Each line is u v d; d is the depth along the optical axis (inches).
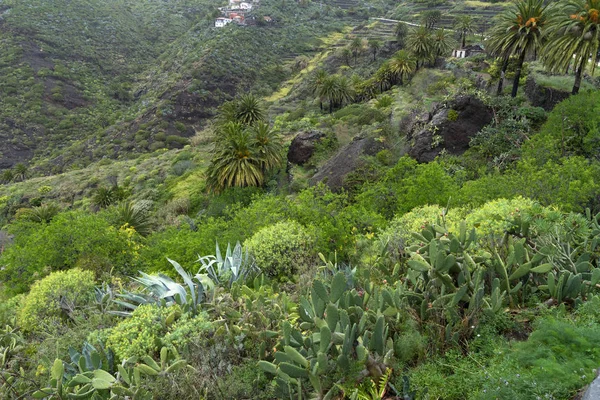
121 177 1766.7
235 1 5590.6
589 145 464.4
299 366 131.3
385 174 618.2
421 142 712.4
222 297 193.3
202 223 491.2
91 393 158.6
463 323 147.5
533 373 110.1
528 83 810.8
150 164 1825.8
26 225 576.1
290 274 291.3
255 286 242.5
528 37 748.6
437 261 152.8
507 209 208.1
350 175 725.9
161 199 1256.8
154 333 175.6
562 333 123.6
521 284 164.4
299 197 469.7
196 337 164.6
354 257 290.5
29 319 244.4
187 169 1488.7
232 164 911.0
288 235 313.4
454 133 690.8
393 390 134.1
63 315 254.4
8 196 1828.2
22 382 177.3
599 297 145.1
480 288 147.9
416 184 455.2
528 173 371.6
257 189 919.7
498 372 116.6
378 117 1023.0
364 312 144.3
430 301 158.2
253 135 976.9
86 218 457.7
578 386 103.9
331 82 1809.8
